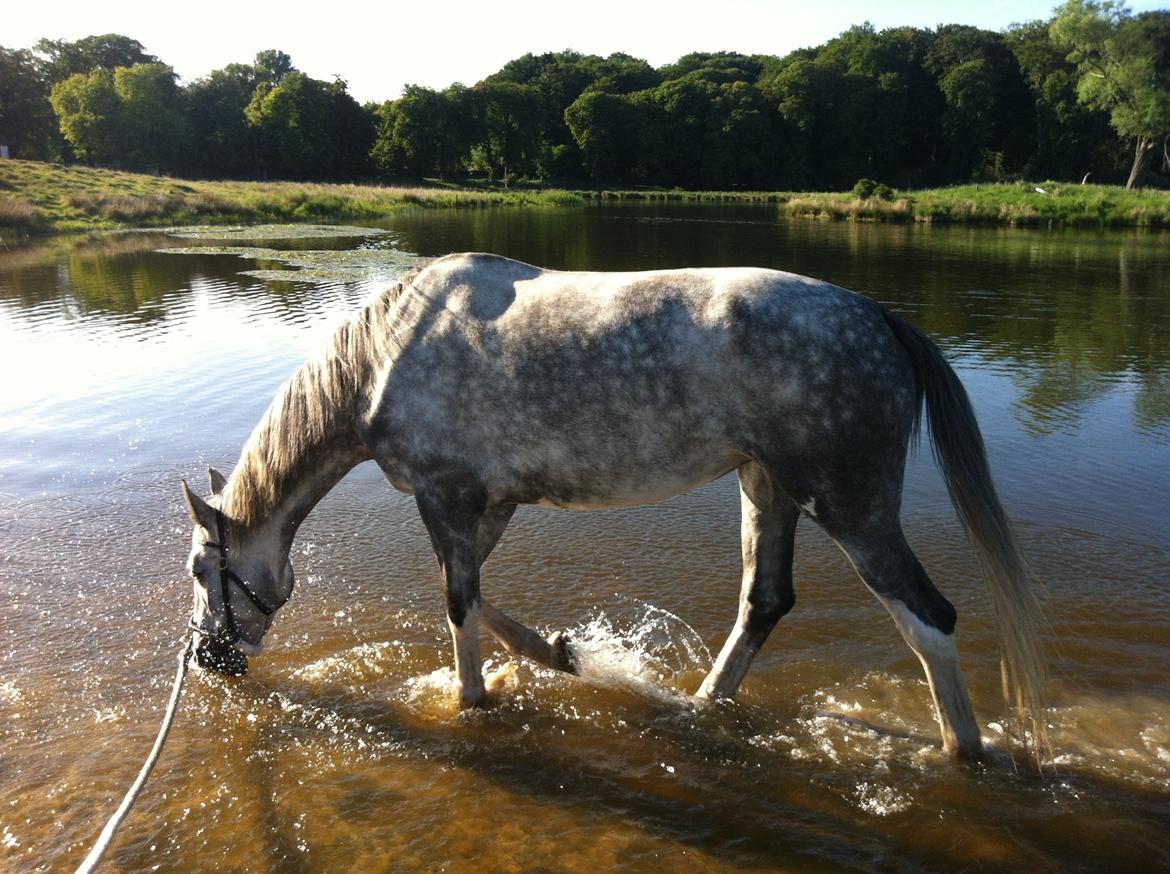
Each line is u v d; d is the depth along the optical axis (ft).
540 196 197.88
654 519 19.22
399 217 129.39
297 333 36.88
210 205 119.14
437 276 11.87
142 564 16.93
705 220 122.42
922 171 287.28
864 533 10.39
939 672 10.76
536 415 11.06
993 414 25.64
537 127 293.43
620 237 88.43
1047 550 16.61
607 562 17.15
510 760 11.48
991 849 9.66
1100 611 14.46
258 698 12.89
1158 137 180.14
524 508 20.03
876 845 9.78
